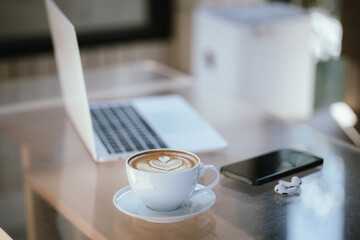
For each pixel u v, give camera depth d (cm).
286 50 266
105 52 331
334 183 101
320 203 93
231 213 90
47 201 95
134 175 85
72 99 126
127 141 118
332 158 112
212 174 104
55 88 159
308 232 84
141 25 334
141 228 85
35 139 122
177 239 82
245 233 84
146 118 133
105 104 144
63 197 96
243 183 100
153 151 92
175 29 341
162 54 348
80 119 118
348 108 241
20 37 305
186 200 91
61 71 138
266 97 270
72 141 121
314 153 115
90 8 318
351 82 236
